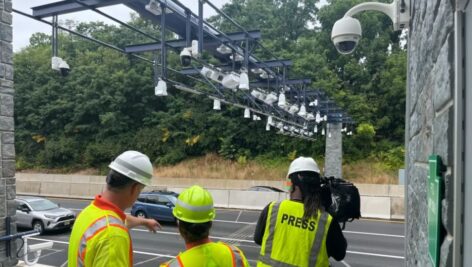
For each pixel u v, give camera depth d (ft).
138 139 106.22
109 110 111.14
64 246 39.22
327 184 9.67
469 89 3.42
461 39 3.58
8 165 17.81
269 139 96.73
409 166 10.03
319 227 8.46
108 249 6.71
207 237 7.12
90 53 120.06
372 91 99.19
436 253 4.26
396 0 10.78
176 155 100.83
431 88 5.56
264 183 81.56
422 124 6.77
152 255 34.32
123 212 7.52
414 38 8.73
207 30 30.19
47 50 129.80
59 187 83.05
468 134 3.45
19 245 19.70
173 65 105.29
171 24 27.78
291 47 106.73
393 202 54.13
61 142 112.06
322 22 109.50
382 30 109.50
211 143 101.40
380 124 93.40
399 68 96.84
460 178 3.53
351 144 89.56
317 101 56.24
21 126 119.34
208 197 7.11
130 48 33.60
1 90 17.47
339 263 31.09
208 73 31.12
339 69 106.11
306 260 8.39
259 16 118.32
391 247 36.47
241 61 34.55
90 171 105.91
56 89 118.32
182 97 107.76
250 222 50.70
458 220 3.53
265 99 41.65
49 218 45.37
